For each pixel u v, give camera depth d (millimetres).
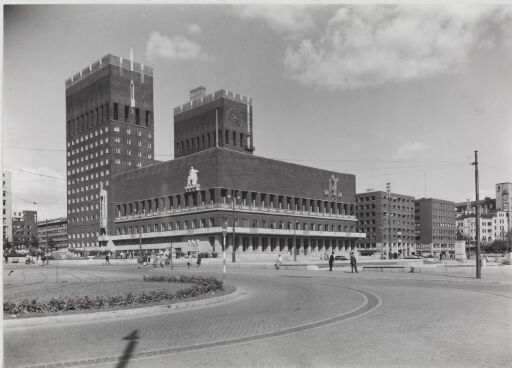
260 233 112625
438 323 13641
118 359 10078
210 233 107250
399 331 12539
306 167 132375
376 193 168500
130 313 16141
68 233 152250
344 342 11336
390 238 170250
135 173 130875
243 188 113312
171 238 117562
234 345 11203
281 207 123812
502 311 15969
